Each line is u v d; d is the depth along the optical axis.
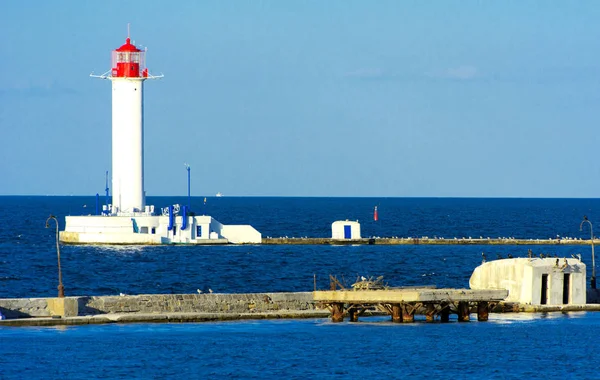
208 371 135.75
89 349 148.25
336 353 147.38
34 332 161.38
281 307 186.88
